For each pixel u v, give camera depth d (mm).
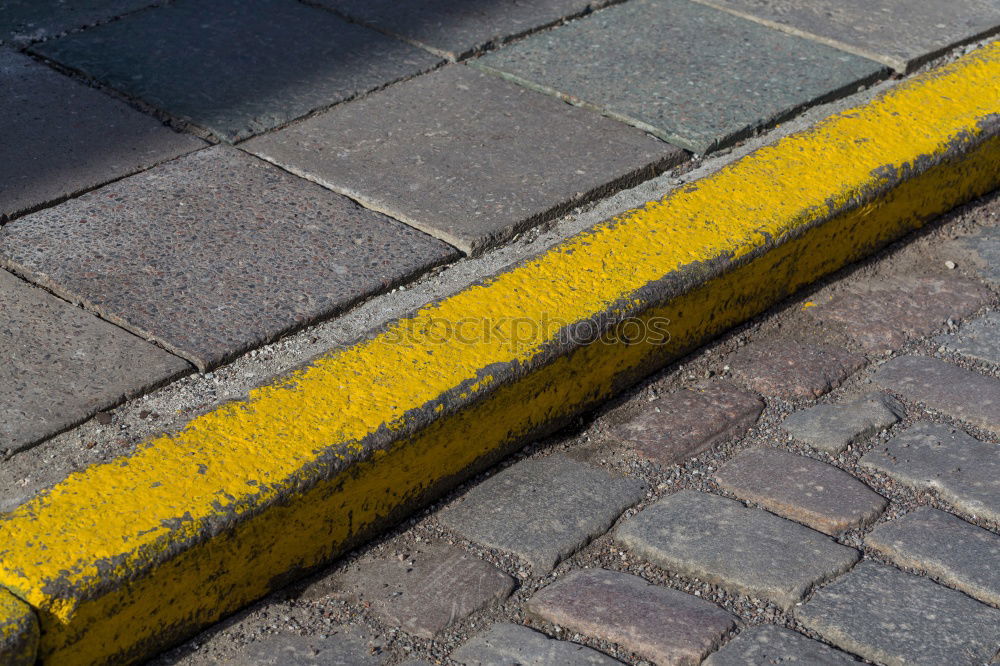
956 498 2750
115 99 3830
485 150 3639
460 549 2617
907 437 2945
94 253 3123
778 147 3635
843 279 3545
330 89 3928
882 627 2404
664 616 2438
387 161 3570
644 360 3096
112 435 2615
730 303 3260
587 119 3814
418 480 2682
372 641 2389
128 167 3488
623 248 3176
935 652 2344
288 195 3404
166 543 2268
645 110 3850
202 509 2338
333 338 2926
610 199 3498
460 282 3143
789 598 2475
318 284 3061
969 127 3789
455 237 3244
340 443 2516
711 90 3971
